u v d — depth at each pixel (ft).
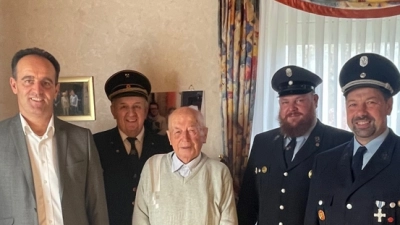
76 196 5.86
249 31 7.45
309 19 7.49
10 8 8.38
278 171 6.68
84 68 8.30
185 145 6.31
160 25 8.08
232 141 7.62
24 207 5.49
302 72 6.66
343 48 7.43
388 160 5.43
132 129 7.40
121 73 7.45
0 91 8.36
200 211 6.22
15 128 5.70
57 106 8.30
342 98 7.47
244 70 7.50
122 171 7.32
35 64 5.56
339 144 6.55
